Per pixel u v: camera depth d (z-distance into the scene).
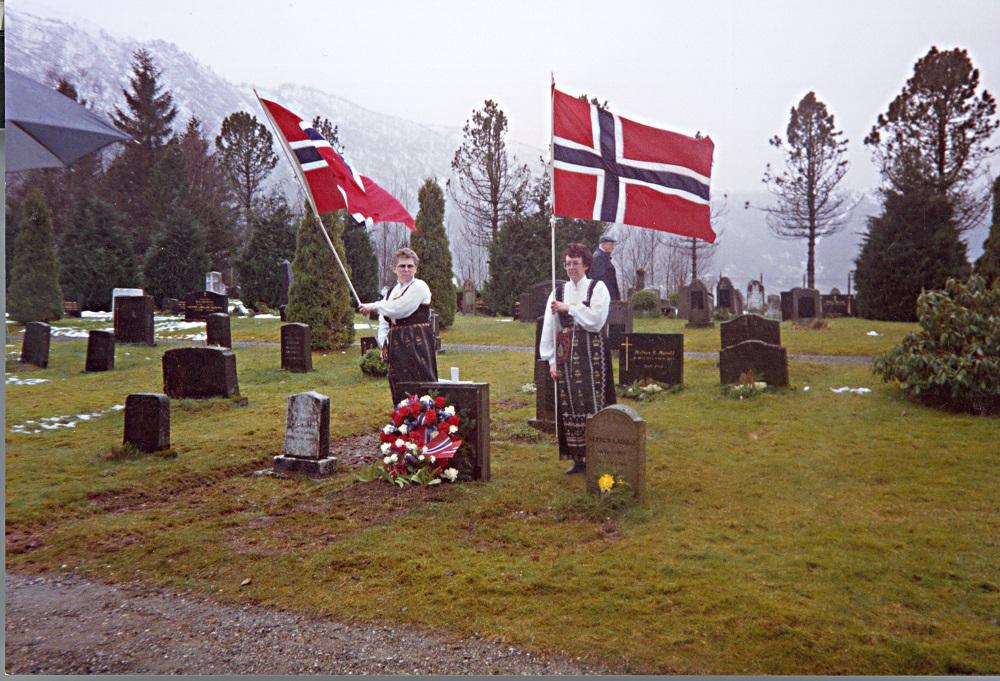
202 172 44.59
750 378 10.21
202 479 6.39
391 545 4.61
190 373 10.20
